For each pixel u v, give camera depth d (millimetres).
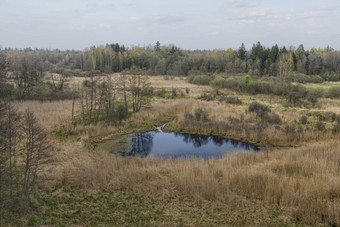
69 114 28578
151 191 11836
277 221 9438
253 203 10711
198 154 20344
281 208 10273
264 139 22766
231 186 12141
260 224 9273
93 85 30406
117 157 17250
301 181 11656
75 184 12281
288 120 26703
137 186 12219
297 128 23328
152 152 20844
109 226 8930
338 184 10977
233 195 11125
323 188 10867
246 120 27922
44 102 37094
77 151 17953
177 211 10156
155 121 30094
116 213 9891
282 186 11227
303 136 21938
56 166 14523
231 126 25844
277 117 26469
